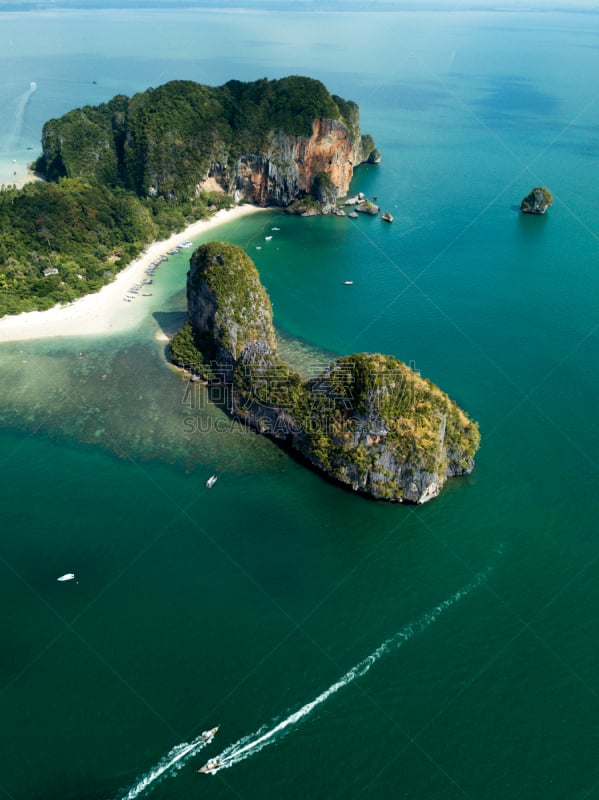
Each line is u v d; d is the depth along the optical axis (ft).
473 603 257.75
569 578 268.62
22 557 277.44
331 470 316.40
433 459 297.53
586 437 352.49
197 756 206.80
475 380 406.21
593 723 216.33
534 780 200.75
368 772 202.80
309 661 235.20
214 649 239.09
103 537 287.89
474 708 220.43
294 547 283.38
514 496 310.86
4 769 203.21
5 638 242.78
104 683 227.40
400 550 281.74
